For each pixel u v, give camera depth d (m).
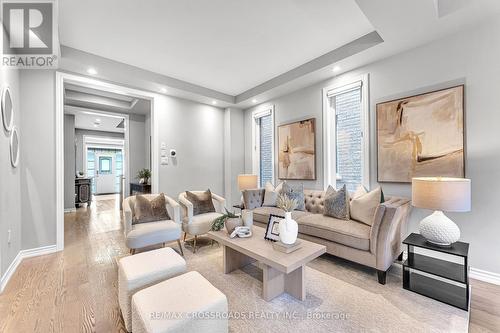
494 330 1.60
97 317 1.76
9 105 2.50
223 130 5.32
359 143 3.37
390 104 2.89
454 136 2.41
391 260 2.30
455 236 1.98
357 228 2.47
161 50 3.08
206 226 3.11
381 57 2.96
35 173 3.01
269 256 1.89
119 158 11.98
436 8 2.10
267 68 3.67
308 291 2.09
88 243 3.50
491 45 2.22
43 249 3.04
